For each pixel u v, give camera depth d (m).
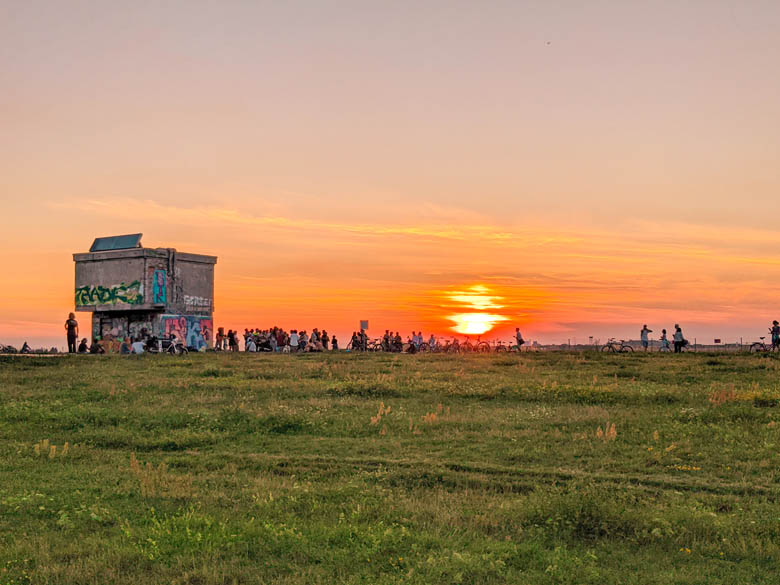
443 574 11.36
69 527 13.62
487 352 55.25
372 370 39.97
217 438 23.27
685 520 14.01
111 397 30.70
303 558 12.13
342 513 14.66
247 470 19.41
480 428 23.86
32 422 25.66
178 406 28.27
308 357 47.84
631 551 12.69
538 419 25.00
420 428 23.98
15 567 11.58
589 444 21.31
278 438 23.20
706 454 20.02
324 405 28.19
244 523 13.70
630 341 56.56
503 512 14.80
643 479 17.89
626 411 26.03
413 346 58.25
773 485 17.38
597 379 35.69
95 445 22.77
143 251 56.09
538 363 43.06
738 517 14.52
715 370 38.28
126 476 18.20
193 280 59.31
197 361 44.47
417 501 15.85
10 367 41.09
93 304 58.53
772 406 25.94
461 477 18.17
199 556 12.04
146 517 14.38
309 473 19.06
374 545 12.48
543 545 12.99
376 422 24.77
